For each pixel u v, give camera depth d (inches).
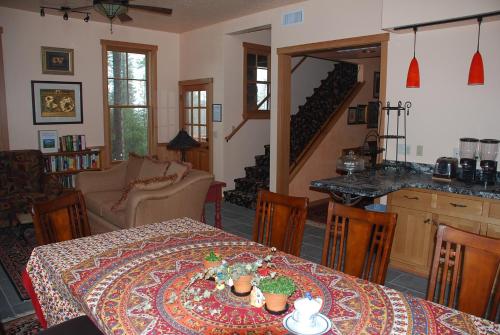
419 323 52.6
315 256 162.9
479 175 135.6
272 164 217.2
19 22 222.5
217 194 178.2
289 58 208.4
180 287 62.7
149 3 202.5
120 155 271.1
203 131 276.2
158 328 51.0
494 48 134.1
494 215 121.2
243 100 263.3
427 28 144.6
